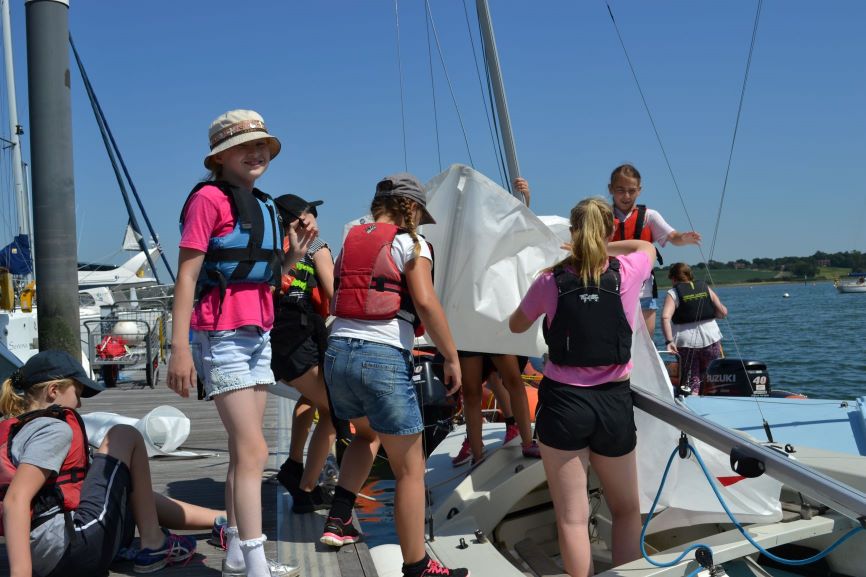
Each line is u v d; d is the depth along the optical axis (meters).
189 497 4.20
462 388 4.59
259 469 2.69
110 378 9.45
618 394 3.30
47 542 2.67
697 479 3.96
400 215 3.13
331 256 3.65
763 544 3.61
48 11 4.75
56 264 4.85
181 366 2.50
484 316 3.94
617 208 5.11
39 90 4.79
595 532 4.44
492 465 4.45
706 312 7.51
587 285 3.26
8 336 9.87
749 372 7.13
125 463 3.00
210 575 2.96
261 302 2.73
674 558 3.40
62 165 4.85
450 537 3.82
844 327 24.72
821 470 4.29
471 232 3.92
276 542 3.37
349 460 3.37
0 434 2.70
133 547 3.06
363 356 2.91
